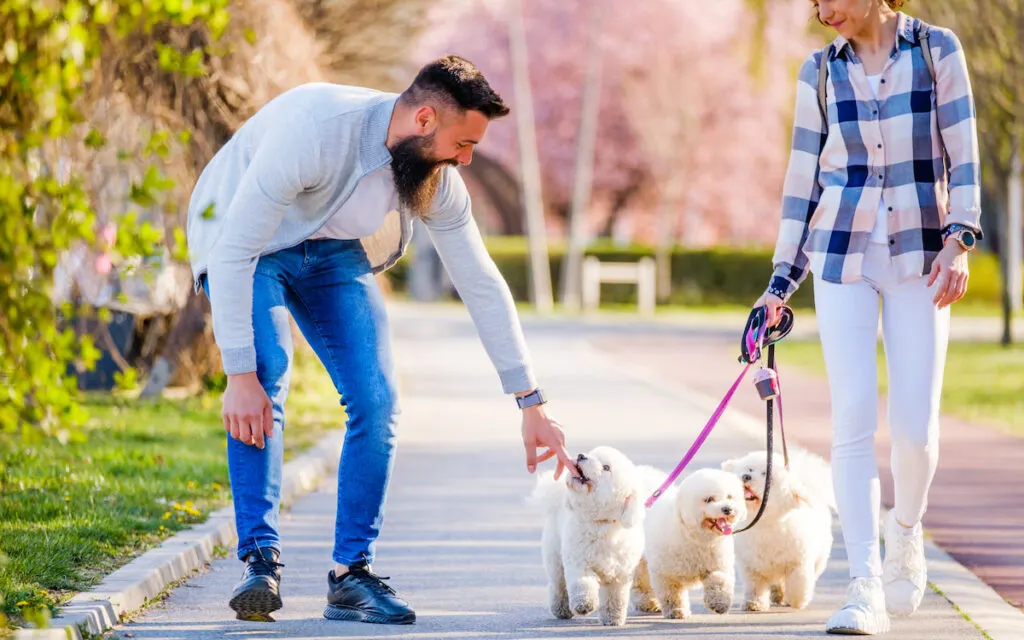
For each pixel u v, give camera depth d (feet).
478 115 20.57
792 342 114.11
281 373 21.97
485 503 36.91
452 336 114.93
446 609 24.63
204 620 23.12
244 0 48.60
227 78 48.75
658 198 202.90
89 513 29.89
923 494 23.18
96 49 21.65
